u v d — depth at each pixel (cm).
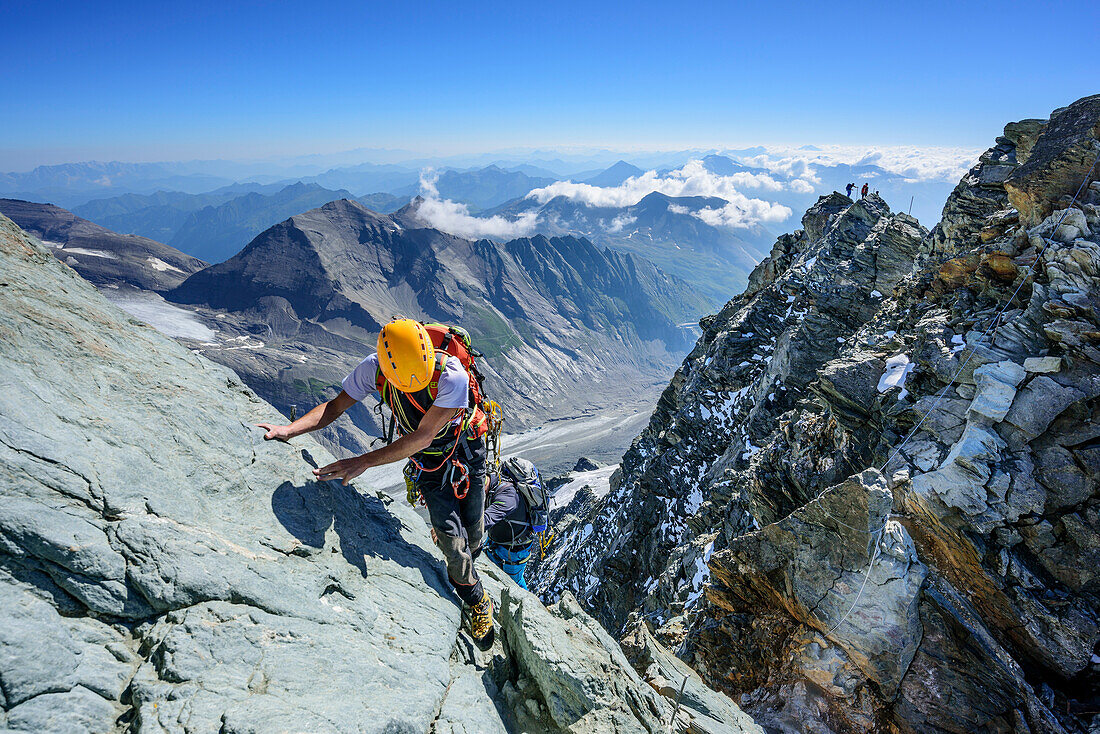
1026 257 1138
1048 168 1103
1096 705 835
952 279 1398
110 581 299
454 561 427
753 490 1670
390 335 387
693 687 724
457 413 414
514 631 471
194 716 266
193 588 321
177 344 521
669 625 1427
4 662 242
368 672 349
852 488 918
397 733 321
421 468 424
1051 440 945
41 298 411
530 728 425
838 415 1430
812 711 935
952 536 952
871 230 2892
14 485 290
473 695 402
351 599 407
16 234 475
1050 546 894
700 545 1866
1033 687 856
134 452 358
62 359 375
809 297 2969
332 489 484
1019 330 1072
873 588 910
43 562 282
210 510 376
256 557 371
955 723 849
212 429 425
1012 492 923
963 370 1102
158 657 288
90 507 314
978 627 871
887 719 884
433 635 427
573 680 427
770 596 1062
